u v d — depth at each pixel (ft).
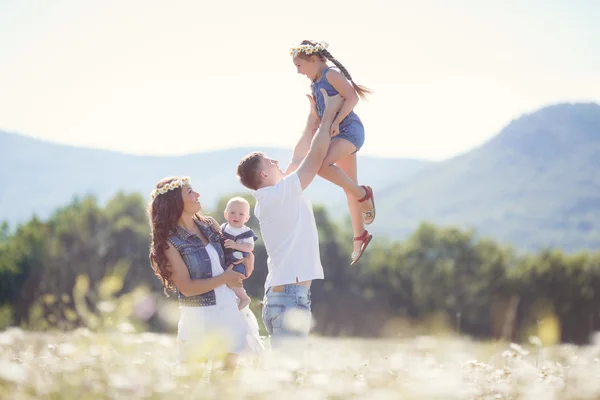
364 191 20.90
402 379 12.92
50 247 180.55
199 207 18.01
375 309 227.40
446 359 14.96
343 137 20.48
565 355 18.24
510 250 249.14
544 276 224.53
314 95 20.85
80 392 10.04
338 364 14.48
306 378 12.80
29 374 10.51
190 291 17.17
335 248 228.43
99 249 188.03
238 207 18.79
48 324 13.10
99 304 9.32
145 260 188.03
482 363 16.35
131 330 9.70
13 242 180.75
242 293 18.17
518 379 15.60
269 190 17.85
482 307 231.50
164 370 11.47
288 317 16.34
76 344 11.41
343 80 20.11
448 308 232.32
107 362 10.63
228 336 16.51
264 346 18.56
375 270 234.58
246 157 18.70
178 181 17.74
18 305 163.94
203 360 13.26
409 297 234.99
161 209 17.57
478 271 234.38
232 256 18.33
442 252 239.91
